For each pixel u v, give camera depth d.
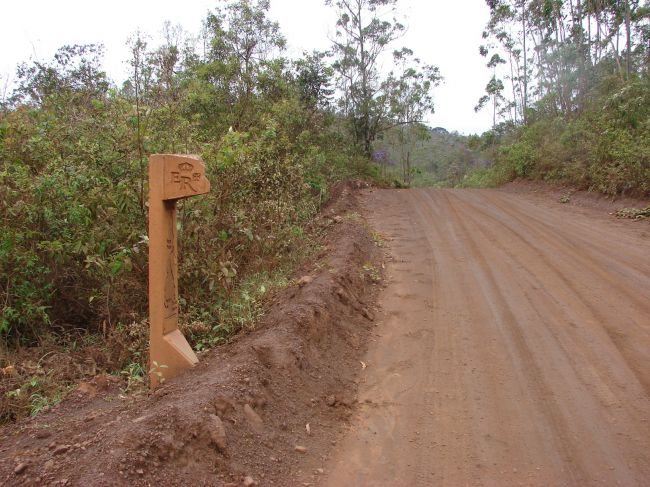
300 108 16.84
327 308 5.64
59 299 6.07
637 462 3.56
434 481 3.45
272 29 17.16
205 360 4.38
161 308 4.07
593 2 26.05
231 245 6.93
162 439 3.02
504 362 5.11
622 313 6.14
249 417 3.64
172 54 7.92
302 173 10.70
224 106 14.61
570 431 3.96
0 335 5.39
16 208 5.63
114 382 4.38
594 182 15.03
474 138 39.81
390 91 30.89
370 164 28.50
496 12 32.94
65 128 6.96
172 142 6.54
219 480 3.07
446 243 9.97
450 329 5.95
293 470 3.45
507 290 7.10
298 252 8.31
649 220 11.38
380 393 4.64
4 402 3.99
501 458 3.68
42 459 2.98
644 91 16.08
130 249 5.55
